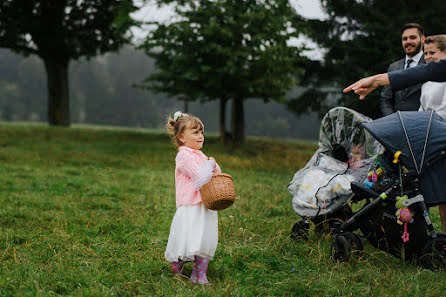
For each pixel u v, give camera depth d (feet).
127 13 57.11
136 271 12.94
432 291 11.22
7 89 330.95
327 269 13.08
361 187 13.93
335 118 15.47
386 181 13.60
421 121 13.25
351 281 12.01
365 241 16.15
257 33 54.03
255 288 11.61
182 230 11.76
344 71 42.34
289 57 55.62
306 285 11.69
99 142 62.39
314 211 14.96
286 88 60.18
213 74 56.65
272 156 56.13
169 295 11.13
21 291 11.05
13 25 73.26
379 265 13.67
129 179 32.48
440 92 15.35
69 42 82.43
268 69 57.11
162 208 22.39
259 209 22.20
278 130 331.16
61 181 30.35
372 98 21.81
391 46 37.81
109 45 81.20
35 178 31.32
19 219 19.25
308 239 15.94
